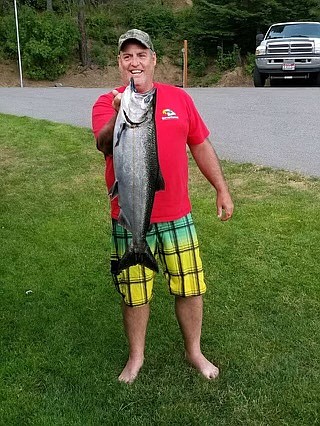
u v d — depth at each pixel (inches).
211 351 132.6
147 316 121.3
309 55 585.0
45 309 153.3
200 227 203.8
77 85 942.4
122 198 97.1
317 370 124.2
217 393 117.2
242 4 969.5
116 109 95.3
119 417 110.8
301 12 965.8
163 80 991.0
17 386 120.6
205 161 118.8
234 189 240.1
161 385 120.3
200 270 117.0
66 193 247.1
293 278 166.9
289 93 499.5
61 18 999.6
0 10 999.6
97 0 1133.7
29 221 217.3
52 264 181.5
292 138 322.7
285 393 116.7
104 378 123.1
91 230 208.1
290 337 137.3
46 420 109.6
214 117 386.9
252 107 423.5
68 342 136.9
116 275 113.2
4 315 149.8
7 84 916.6
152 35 1048.8
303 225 201.6
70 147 315.9
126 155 93.8
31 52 931.3
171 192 110.3
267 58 597.3
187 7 1122.0
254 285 163.6
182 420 109.7
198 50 1027.9
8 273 175.3
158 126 106.3
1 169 282.2
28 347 134.7
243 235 196.7
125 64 105.7
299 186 239.8
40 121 381.4
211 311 149.9
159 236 113.0
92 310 152.7
